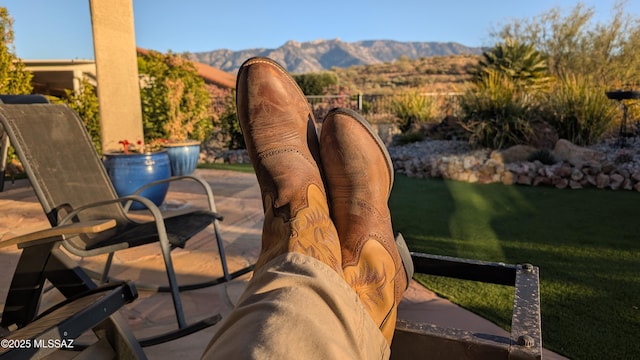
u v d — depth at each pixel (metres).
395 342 1.00
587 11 10.43
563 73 9.88
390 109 9.82
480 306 2.07
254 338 0.66
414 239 3.10
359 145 1.16
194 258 2.81
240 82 1.30
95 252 1.81
